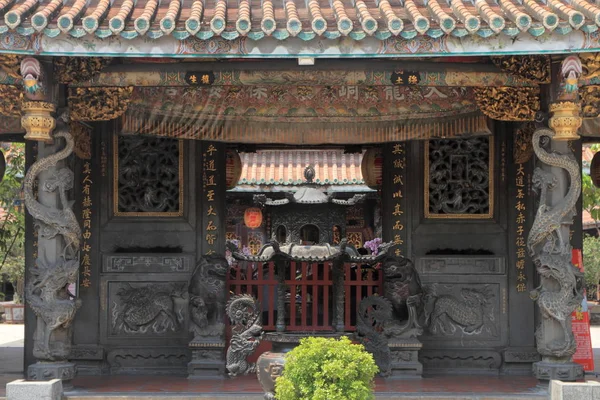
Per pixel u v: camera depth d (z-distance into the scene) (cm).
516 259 1388
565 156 1128
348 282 1428
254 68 1152
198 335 1338
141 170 1412
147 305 1388
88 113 1177
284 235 1365
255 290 1477
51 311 1116
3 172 1448
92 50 1021
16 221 2081
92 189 1400
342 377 860
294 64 1152
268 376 1028
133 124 1272
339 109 1262
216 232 1400
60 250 1142
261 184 2153
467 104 1253
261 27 1007
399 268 1359
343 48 1027
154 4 1097
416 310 1336
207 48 1027
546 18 998
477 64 1155
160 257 1395
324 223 1180
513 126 1393
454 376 1353
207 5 1150
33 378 1122
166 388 1223
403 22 1038
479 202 1411
